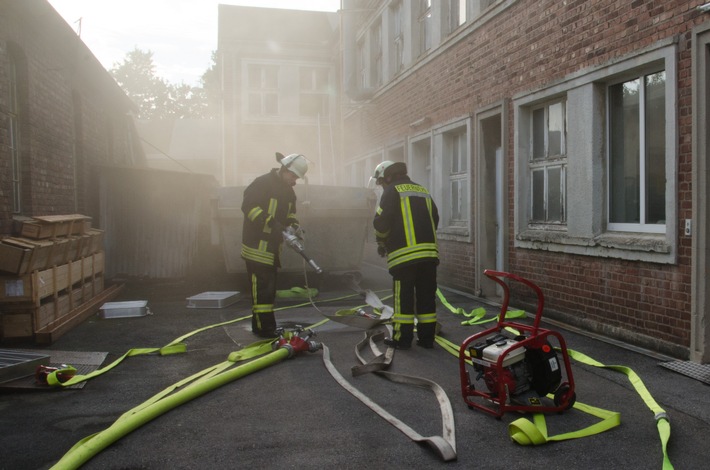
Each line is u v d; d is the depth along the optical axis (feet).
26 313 19.17
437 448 10.06
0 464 9.95
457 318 23.26
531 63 23.53
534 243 23.29
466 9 29.53
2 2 22.41
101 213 34.32
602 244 19.19
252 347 17.80
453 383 14.43
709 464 9.73
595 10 19.57
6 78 22.93
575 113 20.68
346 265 31.96
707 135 15.19
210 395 13.66
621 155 19.49
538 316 11.84
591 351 17.30
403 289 17.81
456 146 32.65
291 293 29.73
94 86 37.70
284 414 12.31
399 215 17.81
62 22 26.96
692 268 15.58
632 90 18.93
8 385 13.98
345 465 9.82
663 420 11.18
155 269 34.68
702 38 15.19
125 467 9.82
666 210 16.48
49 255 20.61
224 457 10.18
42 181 27.30
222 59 62.23
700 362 15.46
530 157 24.59
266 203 19.75
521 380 11.81
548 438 10.69
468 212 29.63
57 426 11.71
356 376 15.06
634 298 17.99
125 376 15.38
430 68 34.55
